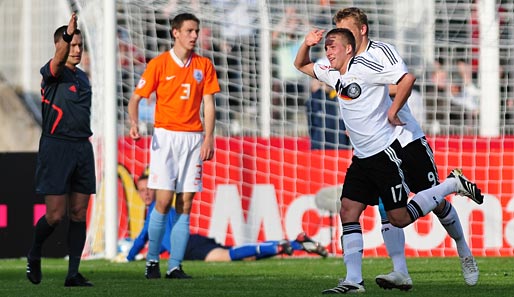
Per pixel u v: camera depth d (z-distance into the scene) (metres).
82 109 26.30
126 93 43.84
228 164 40.28
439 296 22.06
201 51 44.47
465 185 23.53
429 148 23.22
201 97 29.92
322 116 41.19
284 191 40.34
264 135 45.25
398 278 23.38
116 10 37.66
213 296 22.72
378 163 22.44
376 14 44.53
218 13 43.53
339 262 36.44
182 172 29.73
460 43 44.50
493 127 44.12
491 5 43.69
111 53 37.19
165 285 26.42
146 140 40.53
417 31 44.75
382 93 22.28
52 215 26.11
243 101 45.19
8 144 52.31
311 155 40.47
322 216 40.19
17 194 39.69
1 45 52.69
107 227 37.75
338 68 22.38
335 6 44.53
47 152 26.05
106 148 37.53
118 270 33.25
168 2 42.56
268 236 40.19
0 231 39.53
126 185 40.16
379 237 39.81
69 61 26.08
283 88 45.59
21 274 32.19
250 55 44.91
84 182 26.48
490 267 32.97
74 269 26.38
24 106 52.72
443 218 24.72
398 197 22.41
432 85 44.81
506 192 39.94
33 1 52.25
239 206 40.19
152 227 29.48
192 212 40.03
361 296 22.06
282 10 44.56
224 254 37.66
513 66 43.91
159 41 43.69
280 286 25.77
